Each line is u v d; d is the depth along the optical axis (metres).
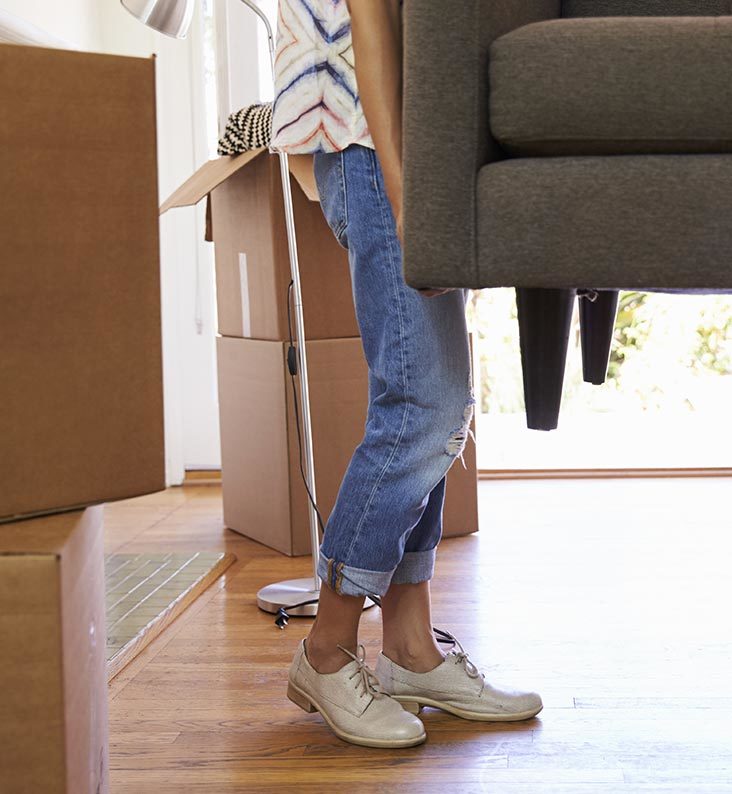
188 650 1.99
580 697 1.68
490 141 1.06
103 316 1.01
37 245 0.98
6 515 0.97
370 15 1.24
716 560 2.55
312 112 1.49
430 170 1.04
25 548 0.89
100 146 1.00
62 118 0.98
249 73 3.58
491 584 2.38
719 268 0.99
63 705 0.89
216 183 2.43
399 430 1.50
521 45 1.00
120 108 1.01
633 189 0.99
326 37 1.48
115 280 1.02
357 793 1.37
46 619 0.88
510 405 3.94
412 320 1.46
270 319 2.75
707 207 0.99
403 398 1.49
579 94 0.99
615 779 1.38
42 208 0.98
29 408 0.98
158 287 1.04
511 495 3.41
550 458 3.86
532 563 2.56
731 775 1.38
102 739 1.14
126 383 1.03
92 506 1.05
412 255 1.05
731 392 3.89
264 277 2.75
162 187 3.73
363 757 1.49
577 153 1.02
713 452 3.86
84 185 1.00
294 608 2.21
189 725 1.62
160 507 3.43
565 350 1.27
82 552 1.00
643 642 1.94
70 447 1.00
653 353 3.91
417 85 1.04
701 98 0.97
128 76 1.01
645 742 1.50
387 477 1.51
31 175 0.97
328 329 2.74
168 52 3.68
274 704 1.70
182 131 3.71
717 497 3.30
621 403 3.96
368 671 1.59
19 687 0.88
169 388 3.75
